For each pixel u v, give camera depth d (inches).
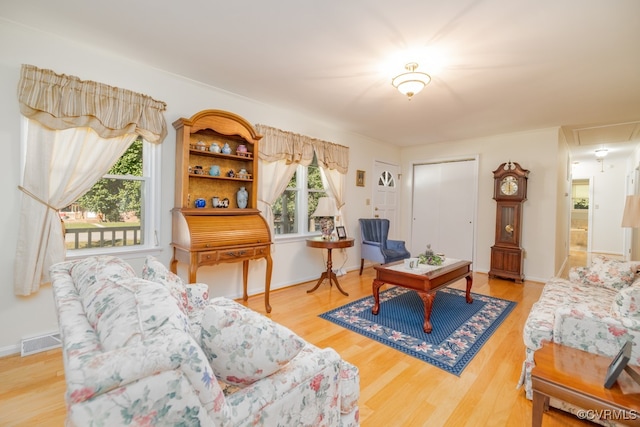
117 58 99.0
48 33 86.1
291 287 155.4
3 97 81.0
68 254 93.8
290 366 39.6
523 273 178.1
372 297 139.9
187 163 107.6
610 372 47.5
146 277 66.5
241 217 118.0
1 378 72.7
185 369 26.2
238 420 31.4
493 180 192.7
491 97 125.6
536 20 74.2
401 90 102.8
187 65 104.0
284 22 78.5
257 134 131.7
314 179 172.6
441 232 217.9
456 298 140.2
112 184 102.9
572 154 253.8
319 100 134.3
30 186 83.9
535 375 50.9
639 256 207.9
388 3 69.9
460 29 79.0
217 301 52.6
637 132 179.2
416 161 229.6
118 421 23.2
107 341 28.7
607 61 93.8
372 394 69.4
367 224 189.3
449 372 78.5
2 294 82.3
